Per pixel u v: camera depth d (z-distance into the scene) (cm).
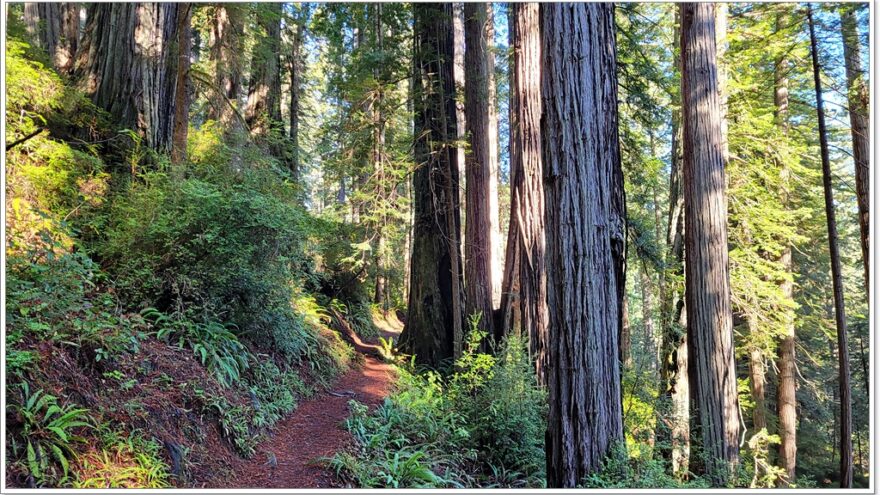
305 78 1845
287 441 481
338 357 852
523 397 657
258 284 553
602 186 457
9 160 459
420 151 1044
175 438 360
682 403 859
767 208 1026
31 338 318
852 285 1742
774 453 1360
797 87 1140
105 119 624
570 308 442
